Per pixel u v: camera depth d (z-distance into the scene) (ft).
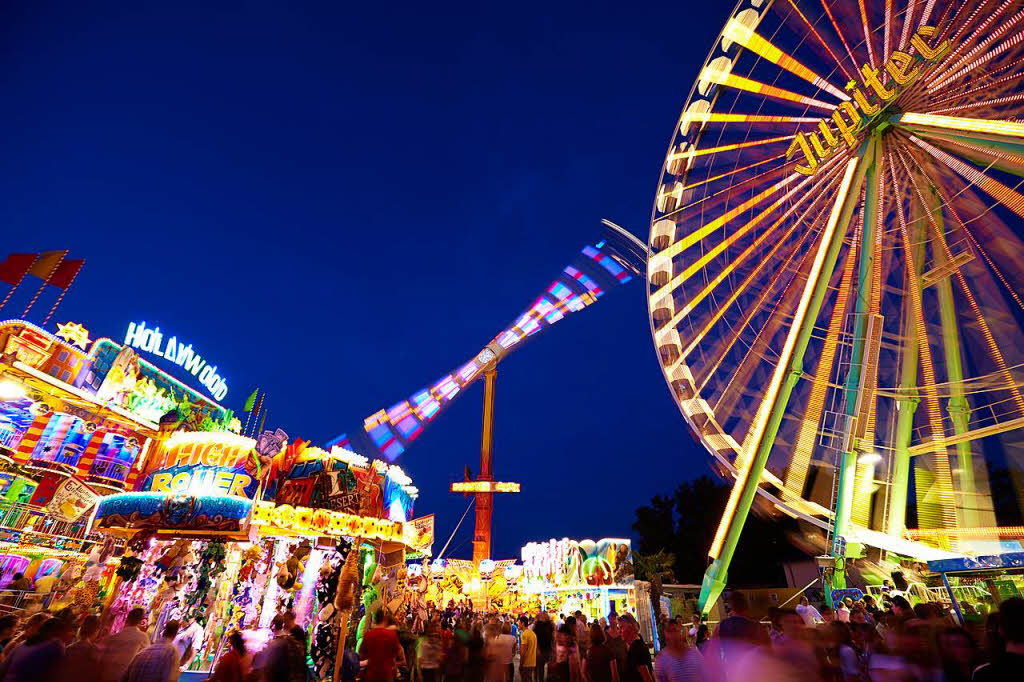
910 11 63.52
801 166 66.90
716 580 63.46
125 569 37.01
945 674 15.96
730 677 14.71
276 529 40.34
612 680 24.48
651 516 154.51
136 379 73.77
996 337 62.54
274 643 23.30
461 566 103.96
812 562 106.11
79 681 18.67
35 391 62.49
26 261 50.14
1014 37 52.70
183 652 36.60
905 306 70.33
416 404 190.08
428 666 35.09
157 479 40.57
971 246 63.72
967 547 59.72
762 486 71.61
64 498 61.72
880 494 67.67
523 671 42.19
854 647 24.68
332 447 43.78
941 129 57.72
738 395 73.31
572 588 79.92
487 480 151.74
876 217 68.64
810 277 65.41
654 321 79.92
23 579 46.98
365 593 43.47
